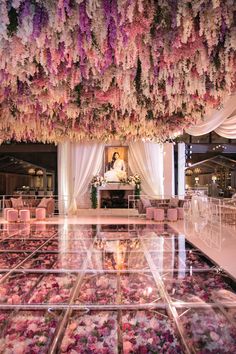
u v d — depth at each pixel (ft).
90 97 21.70
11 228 30.96
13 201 40.34
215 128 27.84
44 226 32.32
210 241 23.48
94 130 31.73
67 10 11.23
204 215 33.01
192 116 26.68
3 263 17.80
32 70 15.96
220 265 16.92
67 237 25.80
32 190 50.78
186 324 10.64
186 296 12.88
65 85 19.21
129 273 15.87
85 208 44.04
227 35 13.08
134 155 44.11
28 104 22.40
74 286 14.14
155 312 11.55
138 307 11.93
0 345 9.47
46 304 12.22
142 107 23.68
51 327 10.50
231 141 45.03
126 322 10.82
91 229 30.12
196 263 17.52
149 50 14.60
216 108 24.53
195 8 11.27
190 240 24.20
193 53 14.49
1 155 49.70
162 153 43.86
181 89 19.76
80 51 13.91
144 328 10.43
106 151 44.75
